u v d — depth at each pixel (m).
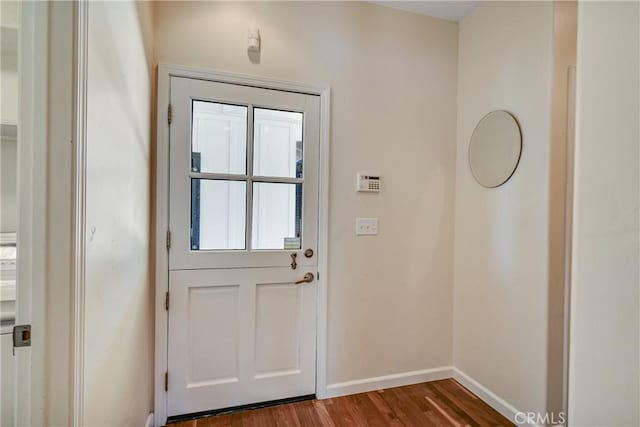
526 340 1.66
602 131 0.47
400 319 2.08
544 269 1.57
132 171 1.25
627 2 0.44
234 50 1.74
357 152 1.97
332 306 1.94
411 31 2.08
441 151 2.15
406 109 2.07
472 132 2.04
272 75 1.81
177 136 1.67
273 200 1.86
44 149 0.73
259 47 1.78
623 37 0.44
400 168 2.06
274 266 1.85
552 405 1.56
